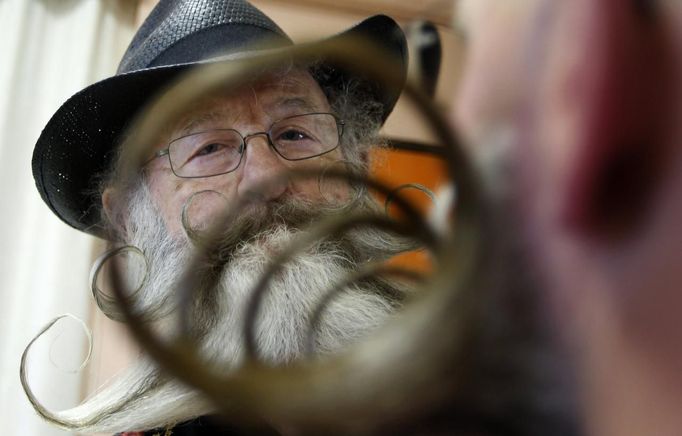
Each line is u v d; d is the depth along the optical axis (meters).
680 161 0.11
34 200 2.13
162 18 1.23
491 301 0.10
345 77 1.11
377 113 1.08
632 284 0.11
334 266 0.74
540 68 0.11
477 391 0.10
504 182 0.11
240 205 0.17
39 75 2.21
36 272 2.07
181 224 1.01
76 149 1.26
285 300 0.73
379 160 1.05
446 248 0.10
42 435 1.90
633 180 0.11
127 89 1.14
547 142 0.11
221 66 0.12
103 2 2.29
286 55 0.12
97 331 1.84
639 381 0.11
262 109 1.05
